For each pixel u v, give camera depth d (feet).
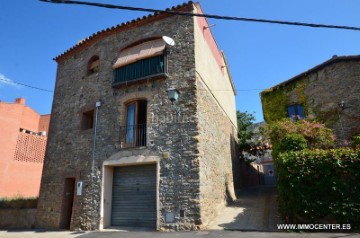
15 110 65.62
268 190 47.34
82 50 42.88
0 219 42.34
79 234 28.58
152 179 30.81
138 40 36.19
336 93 41.06
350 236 19.89
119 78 35.45
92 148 34.76
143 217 30.07
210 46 40.96
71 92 41.37
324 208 22.50
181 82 31.76
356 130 37.91
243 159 57.67
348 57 40.81
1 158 60.13
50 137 41.34
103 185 31.94
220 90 44.27
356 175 22.35
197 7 35.88
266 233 22.67
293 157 24.86
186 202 27.04
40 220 37.35
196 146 28.66
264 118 48.49
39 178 65.98
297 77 45.91
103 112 35.73
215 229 25.61
